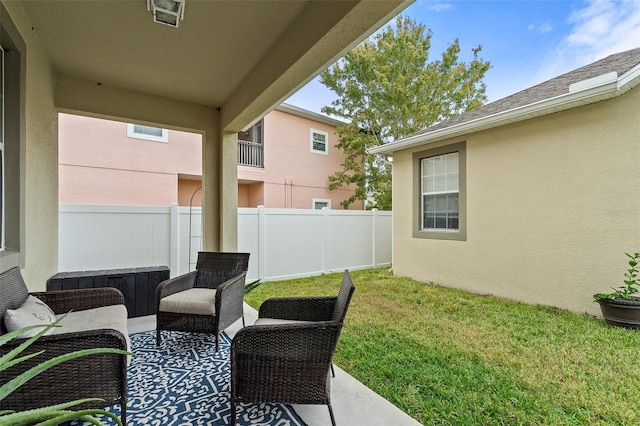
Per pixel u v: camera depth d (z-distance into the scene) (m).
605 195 4.04
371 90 11.24
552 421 1.99
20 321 1.80
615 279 3.95
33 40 2.79
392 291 5.48
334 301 2.53
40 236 3.14
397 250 7.03
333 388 2.34
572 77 5.36
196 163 8.46
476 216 5.51
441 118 11.95
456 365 2.71
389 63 11.23
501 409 2.10
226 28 2.77
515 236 4.97
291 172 10.70
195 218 5.50
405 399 2.22
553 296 4.52
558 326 3.67
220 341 3.24
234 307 3.34
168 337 3.33
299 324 1.91
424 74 11.28
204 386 2.36
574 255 4.32
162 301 3.07
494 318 3.99
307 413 2.04
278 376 1.88
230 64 3.41
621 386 2.38
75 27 2.76
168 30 2.80
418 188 6.55
